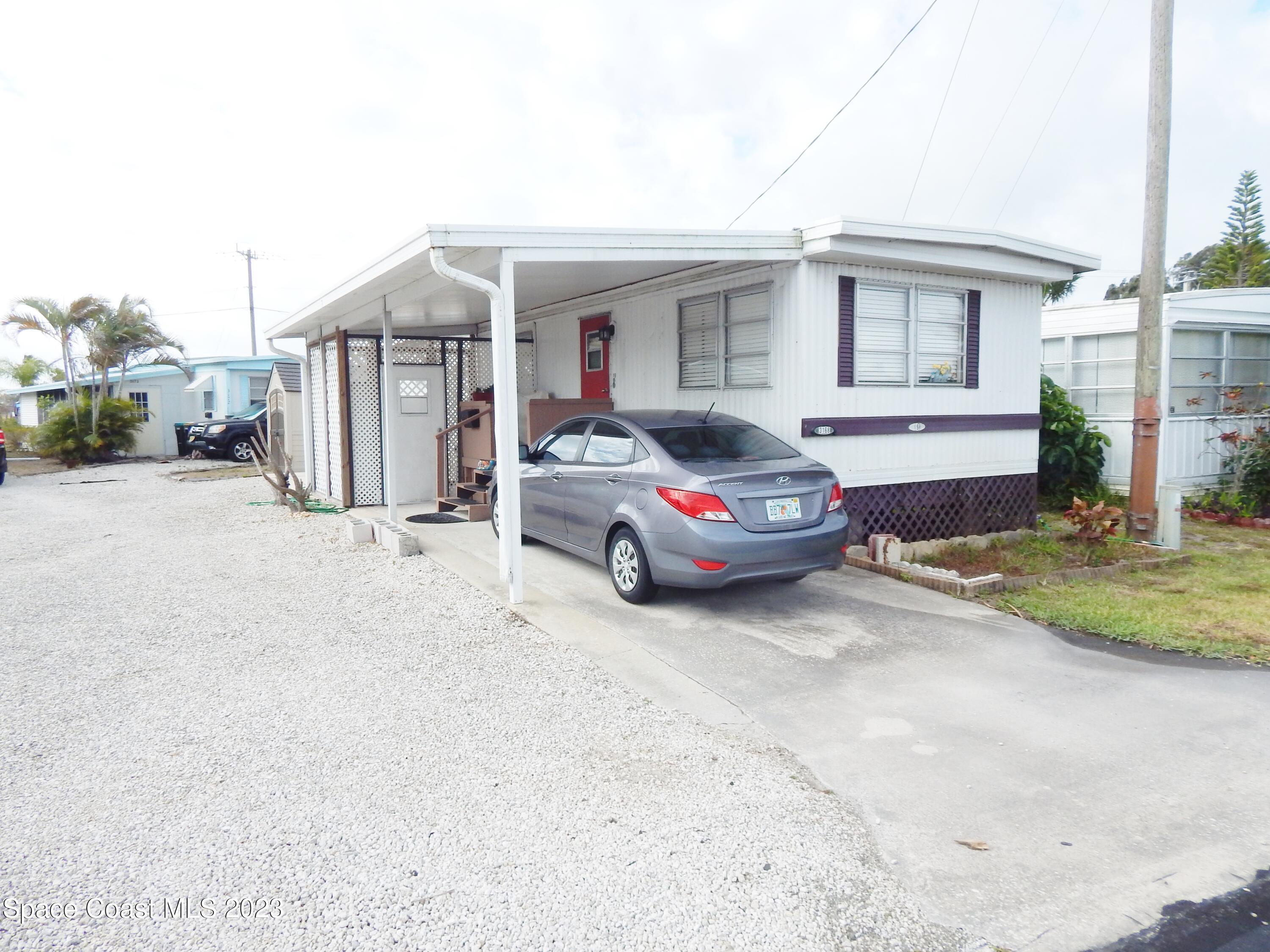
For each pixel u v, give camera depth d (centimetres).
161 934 248
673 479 559
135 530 984
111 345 2148
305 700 432
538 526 733
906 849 302
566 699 434
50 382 2992
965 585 640
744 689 452
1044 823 321
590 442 676
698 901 268
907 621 577
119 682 460
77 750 375
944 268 781
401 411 1125
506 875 280
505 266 586
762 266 752
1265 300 1152
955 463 840
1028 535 875
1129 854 301
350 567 738
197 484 1531
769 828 312
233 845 297
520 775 351
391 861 287
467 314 1041
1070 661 502
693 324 852
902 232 707
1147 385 852
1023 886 281
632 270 791
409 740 384
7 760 365
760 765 363
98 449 2156
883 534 757
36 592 667
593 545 646
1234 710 430
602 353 1020
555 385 1145
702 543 535
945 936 255
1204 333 1121
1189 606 611
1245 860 298
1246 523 988
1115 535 866
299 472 1645
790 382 732
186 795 333
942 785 349
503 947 245
